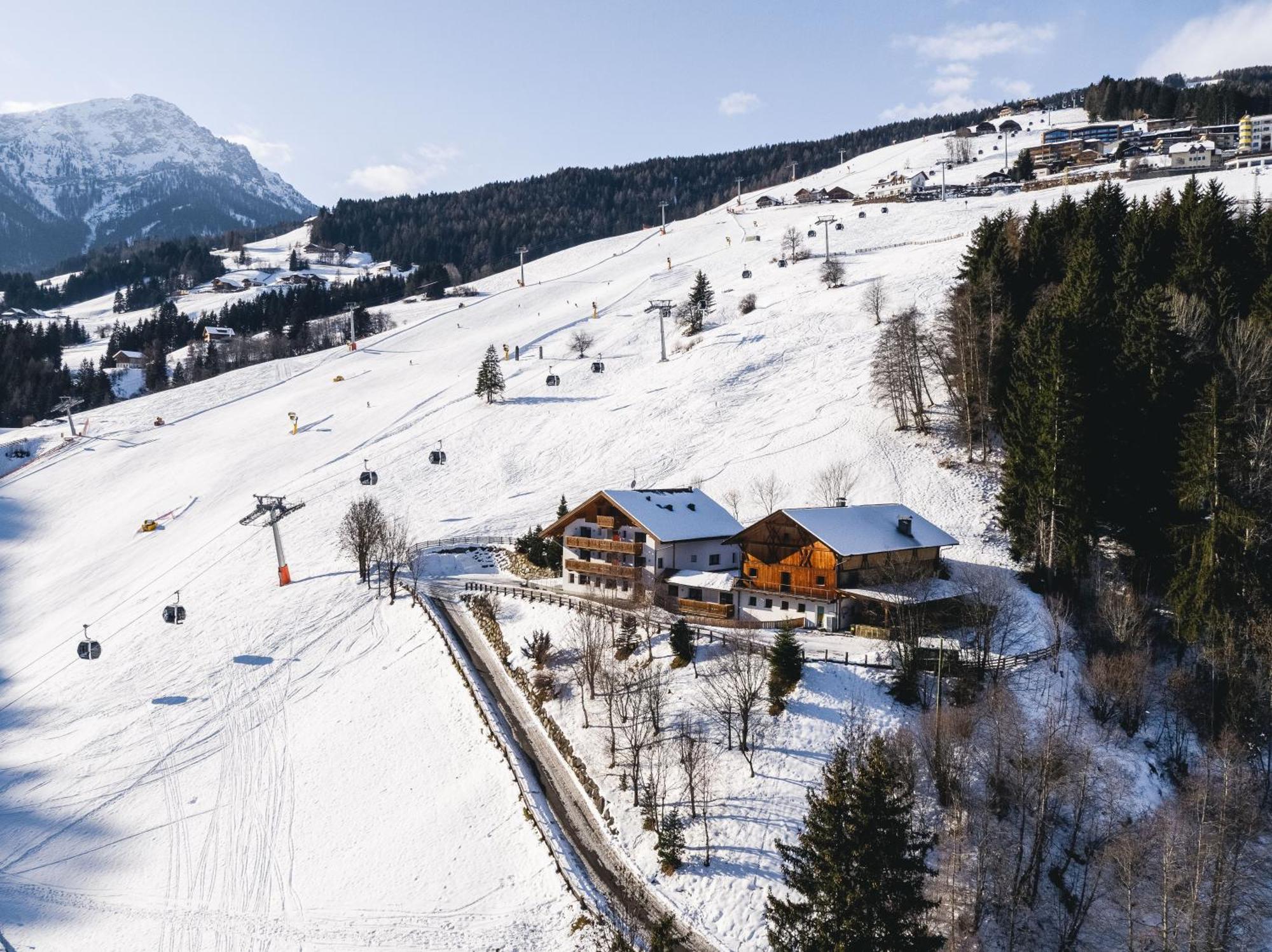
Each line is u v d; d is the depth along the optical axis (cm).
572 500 10694
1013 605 6719
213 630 8425
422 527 10644
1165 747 5541
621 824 5075
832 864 3441
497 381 14575
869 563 6975
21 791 6322
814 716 5488
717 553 8062
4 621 9956
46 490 13825
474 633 7619
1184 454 6594
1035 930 4322
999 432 9575
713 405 12306
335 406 16288
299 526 10844
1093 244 10162
